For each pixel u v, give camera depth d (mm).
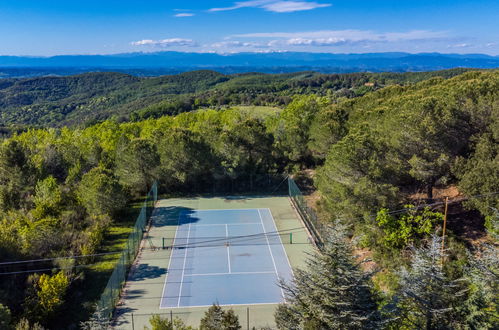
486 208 24156
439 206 28594
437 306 15047
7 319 17719
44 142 56125
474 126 29719
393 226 26000
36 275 23469
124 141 51031
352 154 28859
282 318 15172
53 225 28766
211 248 32031
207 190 48188
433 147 28969
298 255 30734
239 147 47750
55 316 22000
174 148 44156
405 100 40438
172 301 24172
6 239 25266
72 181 41844
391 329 15570
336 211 30203
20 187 38719
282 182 48969
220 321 16609
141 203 43250
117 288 24344
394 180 29047
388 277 23719
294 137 50281
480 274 16375
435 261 15883
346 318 14070
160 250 31609
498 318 14898
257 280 26906
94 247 30172
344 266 14312
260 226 36938
